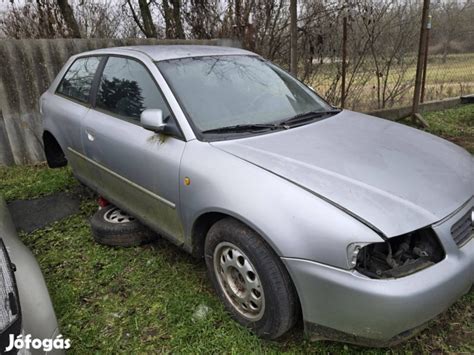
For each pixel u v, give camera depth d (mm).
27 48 5227
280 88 3209
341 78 7047
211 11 7328
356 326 1861
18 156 5496
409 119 6984
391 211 1893
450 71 8430
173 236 2744
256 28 6941
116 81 3268
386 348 2180
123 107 3127
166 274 2941
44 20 6766
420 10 7207
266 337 2229
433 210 1958
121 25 8039
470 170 2404
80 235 3600
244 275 2223
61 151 4551
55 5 6898
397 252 1880
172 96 2697
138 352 2264
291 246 1929
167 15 7656
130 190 3068
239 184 2162
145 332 2406
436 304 1849
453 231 1971
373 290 1769
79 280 2938
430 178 2182
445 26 8102
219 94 2857
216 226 2346
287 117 2908
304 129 2717
